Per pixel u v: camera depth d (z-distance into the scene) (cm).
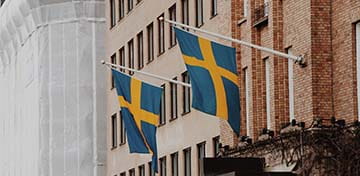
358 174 4481
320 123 4778
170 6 7562
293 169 4912
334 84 4869
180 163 7431
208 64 4831
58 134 10206
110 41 9306
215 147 6731
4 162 12519
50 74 10275
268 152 5269
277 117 5366
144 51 8200
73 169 10112
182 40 4859
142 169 8381
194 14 7100
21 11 10850
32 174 10831
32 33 10700
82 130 10088
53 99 10262
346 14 4744
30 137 10938
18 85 11612
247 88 5891
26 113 11144
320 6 4912
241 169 5369
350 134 4569
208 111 4825
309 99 4903
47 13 10262
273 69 5416
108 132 9519
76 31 10144
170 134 7656
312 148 4709
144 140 6034
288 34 5203
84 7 10112
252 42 5722
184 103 7356
